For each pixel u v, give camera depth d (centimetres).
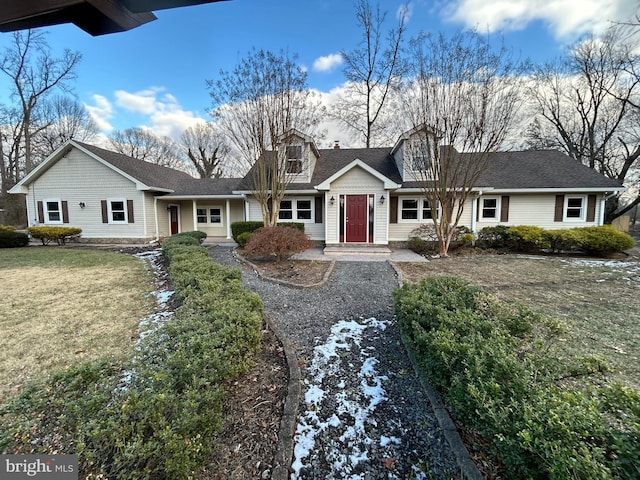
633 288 625
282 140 1148
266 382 295
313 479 198
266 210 1199
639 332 400
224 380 288
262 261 934
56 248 1290
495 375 202
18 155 2423
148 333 404
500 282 679
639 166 1827
